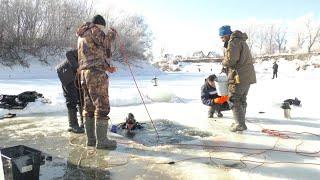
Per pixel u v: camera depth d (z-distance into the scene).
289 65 46.69
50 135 6.24
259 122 7.20
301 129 6.60
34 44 31.92
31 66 30.23
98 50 5.28
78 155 5.20
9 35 30.72
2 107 8.06
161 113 8.27
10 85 16.53
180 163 4.87
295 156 5.09
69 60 6.19
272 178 4.31
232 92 6.39
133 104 9.64
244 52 6.21
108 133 6.39
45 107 8.42
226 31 6.44
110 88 14.23
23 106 8.20
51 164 4.83
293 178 4.31
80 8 37.28
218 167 4.71
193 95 12.06
